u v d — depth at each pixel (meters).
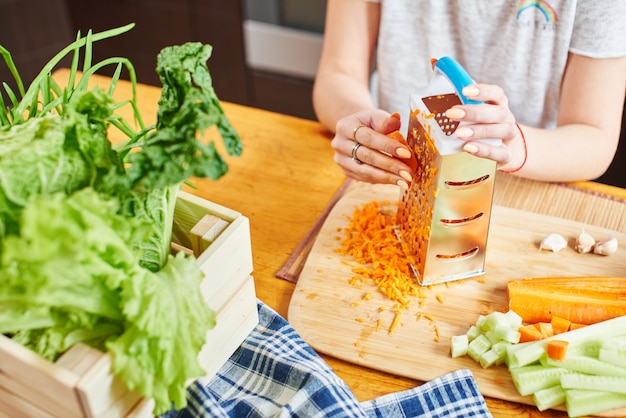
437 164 0.88
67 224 0.59
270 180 1.25
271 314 0.95
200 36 2.83
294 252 1.09
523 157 1.16
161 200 0.73
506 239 1.09
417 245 1.00
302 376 0.85
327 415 0.80
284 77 2.79
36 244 0.58
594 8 1.23
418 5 1.43
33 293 0.61
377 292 1.01
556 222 1.12
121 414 0.73
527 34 1.34
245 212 1.17
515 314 0.93
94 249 0.63
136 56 3.05
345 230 1.11
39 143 0.66
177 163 0.66
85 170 0.68
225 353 0.89
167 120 0.72
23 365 0.67
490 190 0.93
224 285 0.82
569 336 0.88
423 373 0.89
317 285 1.02
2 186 0.63
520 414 0.84
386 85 1.57
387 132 1.11
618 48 1.24
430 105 0.93
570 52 1.32
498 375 0.88
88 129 0.68
